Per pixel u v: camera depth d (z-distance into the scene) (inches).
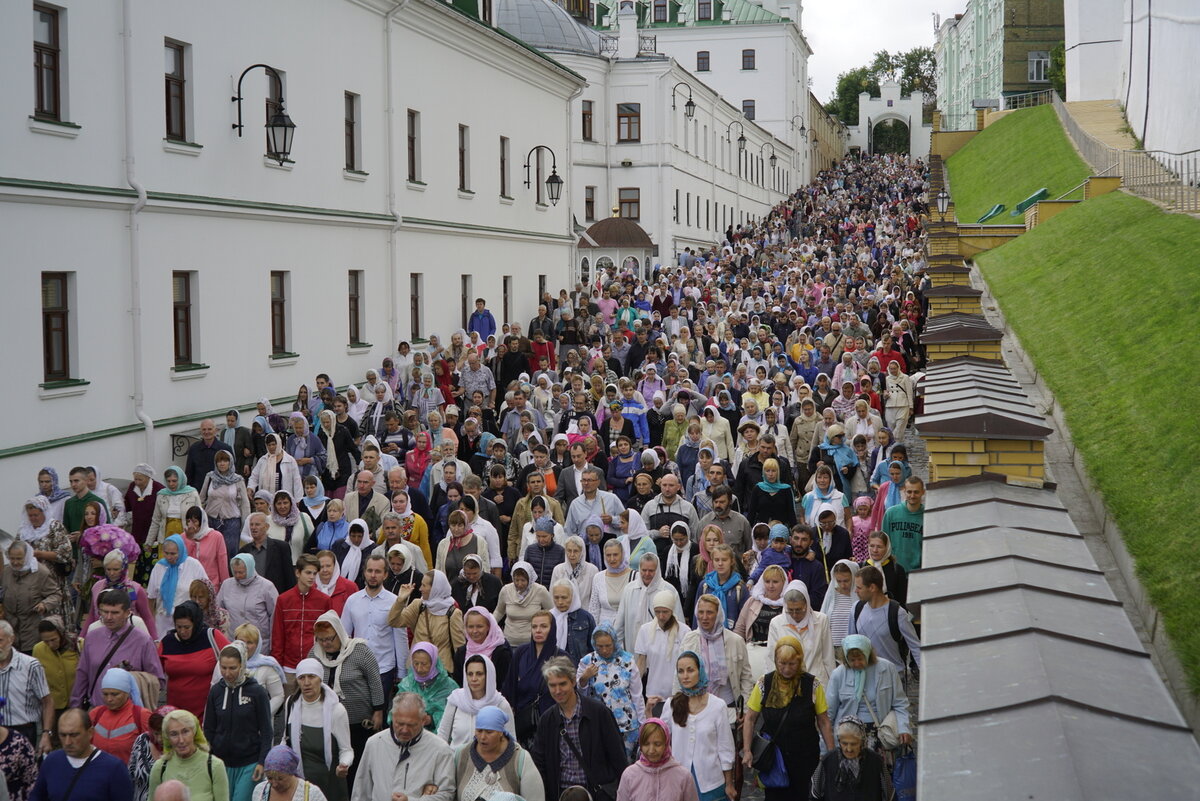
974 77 4360.2
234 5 823.1
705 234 2778.1
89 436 671.8
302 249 923.4
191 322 787.4
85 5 676.1
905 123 6299.2
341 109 982.4
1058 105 2375.7
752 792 405.7
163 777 340.8
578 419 719.1
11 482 613.9
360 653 408.8
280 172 889.5
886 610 382.0
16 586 479.5
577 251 1755.7
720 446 696.4
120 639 410.0
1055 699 212.2
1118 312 751.1
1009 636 247.0
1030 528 336.5
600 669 383.2
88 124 679.1
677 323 1213.1
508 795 269.1
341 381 986.7
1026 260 1152.2
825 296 1461.6
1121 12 2630.4
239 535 608.1
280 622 448.1
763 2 4067.4
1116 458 518.0
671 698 357.7
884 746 350.0
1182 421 507.5
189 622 419.2
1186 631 353.1
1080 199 1466.5
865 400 676.7
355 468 732.0
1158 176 1280.8
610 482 653.3
